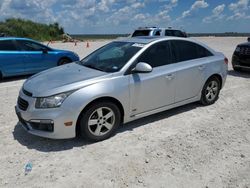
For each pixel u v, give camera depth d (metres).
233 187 3.12
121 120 4.55
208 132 4.59
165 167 3.51
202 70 5.53
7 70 8.62
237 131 4.65
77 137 4.38
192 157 3.77
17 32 40.06
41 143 4.18
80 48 23.28
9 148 4.01
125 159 3.71
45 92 3.90
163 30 13.31
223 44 27.80
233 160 3.70
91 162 3.63
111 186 3.13
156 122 5.02
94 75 4.26
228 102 6.28
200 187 3.12
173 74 4.96
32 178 3.28
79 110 3.91
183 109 5.74
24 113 4.03
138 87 4.48
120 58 4.68
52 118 3.83
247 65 9.44
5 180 3.24
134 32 13.80
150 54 4.77
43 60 9.41
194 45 5.57
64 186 3.13
